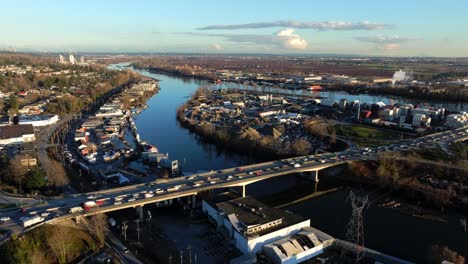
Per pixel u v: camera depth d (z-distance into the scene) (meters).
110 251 171.00
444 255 165.75
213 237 187.75
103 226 187.62
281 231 179.88
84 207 192.25
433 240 189.38
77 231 180.38
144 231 193.50
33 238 165.25
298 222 187.38
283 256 163.00
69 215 184.12
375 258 166.62
